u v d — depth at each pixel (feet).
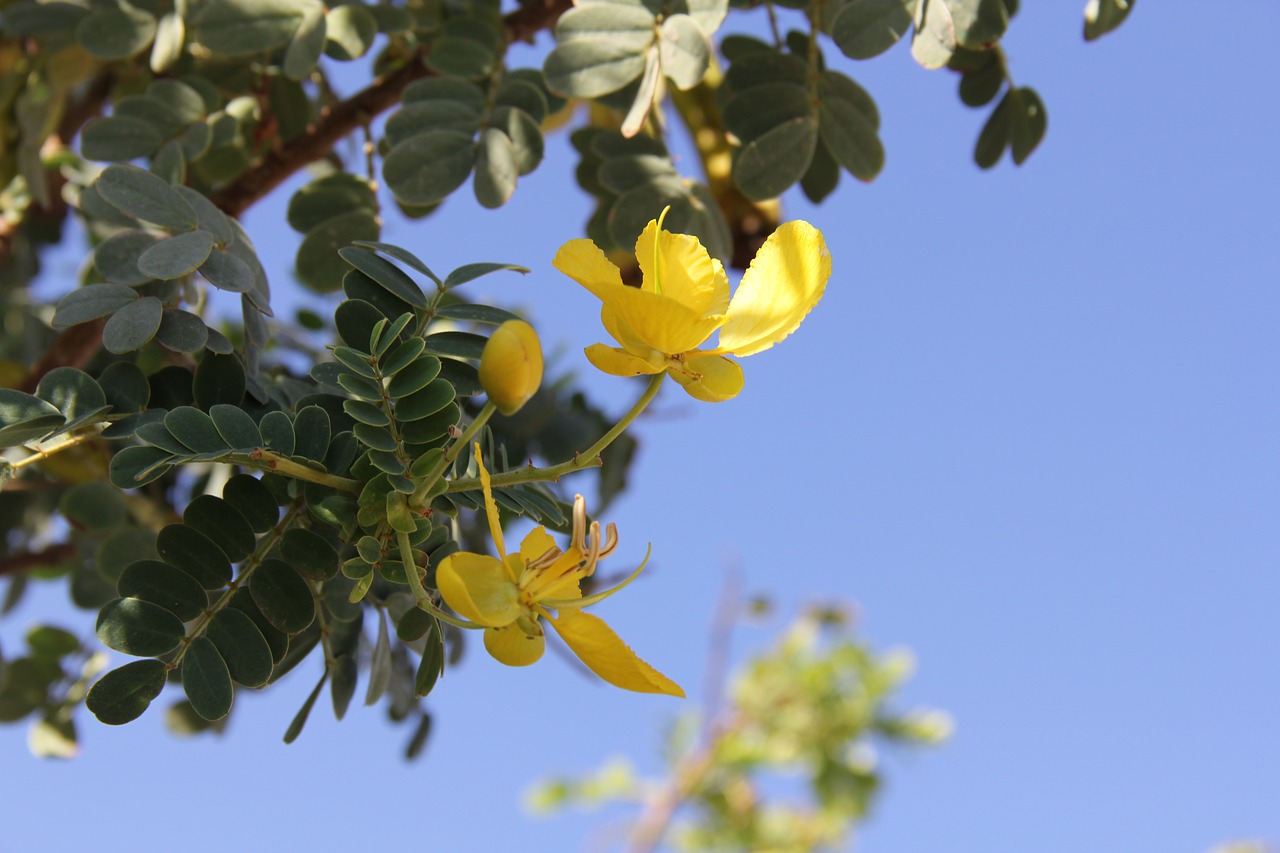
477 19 1.68
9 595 2.06
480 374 1.22
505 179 1.55
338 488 1.29
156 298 1.35
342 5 1.64
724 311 1.32
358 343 1.34
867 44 1.49
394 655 1.49
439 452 1.26
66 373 1.31
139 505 1.83
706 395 1.27
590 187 1.82
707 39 1.51
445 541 1.37
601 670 1.22
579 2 1.53
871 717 3.95
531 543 1.24
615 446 2.09
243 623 1.29
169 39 1.70
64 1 1.82
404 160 1.54
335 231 1.67
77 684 1.77
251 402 1.38
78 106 2.08
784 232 1.31
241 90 1.83
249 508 1.31
